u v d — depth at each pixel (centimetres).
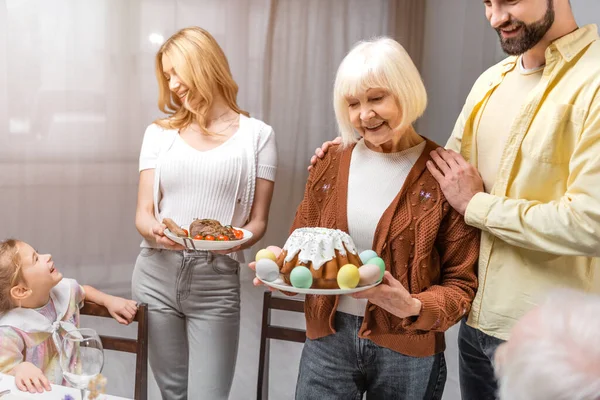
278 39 491
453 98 509
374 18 518
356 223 158
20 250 174
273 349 354
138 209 220
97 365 137
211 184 212
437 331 157
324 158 170
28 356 172
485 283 159
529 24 144
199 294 211
